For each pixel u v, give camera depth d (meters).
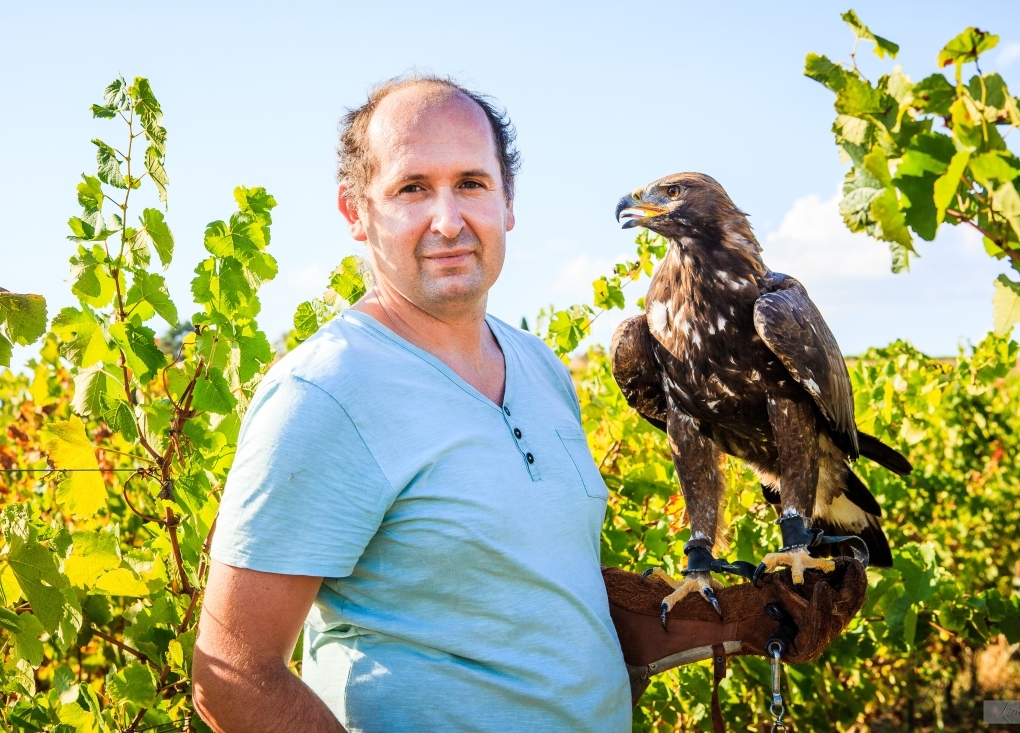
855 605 2.56
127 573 3.27
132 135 3.15
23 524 2.72
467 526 2.24
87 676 4.73
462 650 2.26
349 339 2.36
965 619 5.13
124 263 3.19
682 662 2.72
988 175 1.77
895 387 6.48
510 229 2.84
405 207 2.43
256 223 3.49
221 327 3.35
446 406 2.35
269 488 2.14
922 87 1.90
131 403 3.35
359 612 2.31
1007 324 1.89
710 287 3.22
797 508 3.17
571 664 2.35
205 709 2.17
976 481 9.16
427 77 2.61
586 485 2.55
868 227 2.05
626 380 3.54
